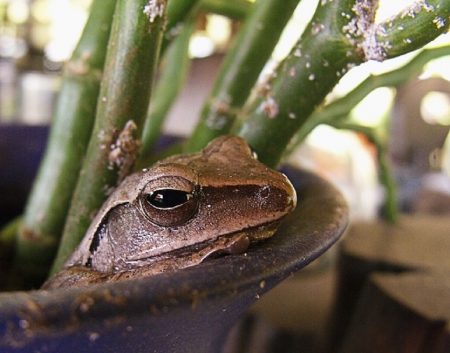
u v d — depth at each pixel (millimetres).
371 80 144
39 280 136
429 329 129
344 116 146
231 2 146
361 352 141
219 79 130
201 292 85
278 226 107
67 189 131
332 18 102
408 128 279
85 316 82
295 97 108
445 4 95
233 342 193
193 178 108
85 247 116
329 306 199
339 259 167
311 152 305
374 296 140
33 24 458
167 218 109
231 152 113
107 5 121
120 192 111
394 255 157
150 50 103
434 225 184
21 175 153
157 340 89
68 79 125
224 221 109
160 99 154
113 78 105
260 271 89
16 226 145
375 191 291
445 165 321
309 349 183
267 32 127
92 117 127
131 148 109
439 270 149
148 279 85
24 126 151
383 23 99
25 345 83
